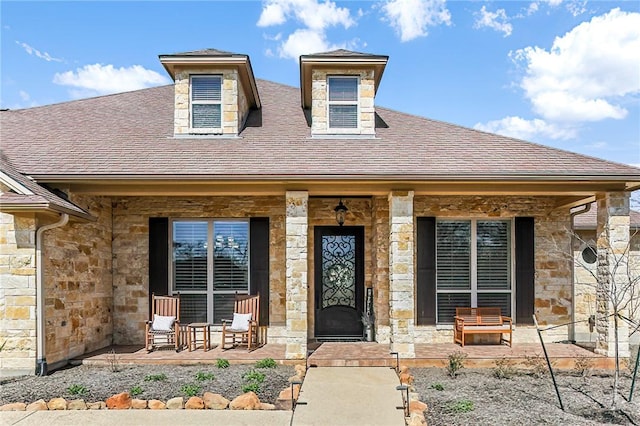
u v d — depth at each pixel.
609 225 8.89
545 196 10.67
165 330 9.47
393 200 8.94
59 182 8.48
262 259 10.52
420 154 9.62
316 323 10.79
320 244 10.91
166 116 11.84
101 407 6.31
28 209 7.49
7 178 7.64
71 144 9.89
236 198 10.68
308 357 8.77
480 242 10.80
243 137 10.61
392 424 5.74
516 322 10.50
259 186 8.97
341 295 10.91
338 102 10.80
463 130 11.12
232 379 7.58
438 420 5.76
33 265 7.86
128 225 10.62
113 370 8.16
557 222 10.75
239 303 10.22
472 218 10.77
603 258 9.05
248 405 6.28
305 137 10.62
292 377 7.61
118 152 9.54
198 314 10.60
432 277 10.52
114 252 10.58
